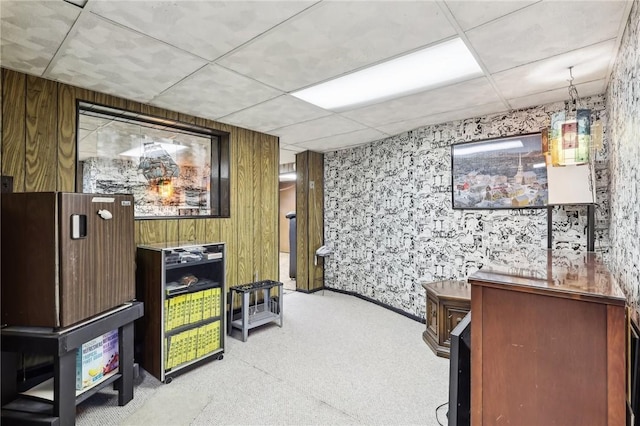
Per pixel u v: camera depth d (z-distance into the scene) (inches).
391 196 178.5
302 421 82.9
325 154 229.9
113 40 76.0
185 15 66.2
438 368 110.5
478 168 137.8
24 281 75.2
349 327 150.3
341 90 108.6
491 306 46.3
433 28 71.6
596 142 96.3
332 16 66.9
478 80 100.0
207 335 114.7
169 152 138.3
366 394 95.0
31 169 95.4
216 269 123.3
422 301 157.8
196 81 100.9
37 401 77.9
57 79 98.7
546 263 69.8
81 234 79.2
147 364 105.6
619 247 83.7
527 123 125.4
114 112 116.8
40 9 63.7
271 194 173.0
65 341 73.1
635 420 44.2
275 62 88.0
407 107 126.4
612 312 39.2
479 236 137.4
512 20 68.4
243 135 159.3
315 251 222.8
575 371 41.1
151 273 105.7
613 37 74.9
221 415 85.4
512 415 44.8
